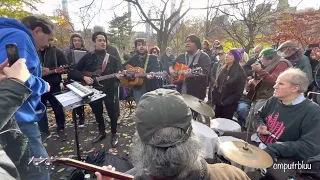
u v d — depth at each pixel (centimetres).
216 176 71
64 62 354
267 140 212
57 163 120
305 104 192
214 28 1184
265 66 323
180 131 65
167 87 353
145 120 66
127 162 231
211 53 696
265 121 228
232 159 164
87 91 209
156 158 63
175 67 416
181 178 65
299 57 372
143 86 388
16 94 93
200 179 67
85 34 1039
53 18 446
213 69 491
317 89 369
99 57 334
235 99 306
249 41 990
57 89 343
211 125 266
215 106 338
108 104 331
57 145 336
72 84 256
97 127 410
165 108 66
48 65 337
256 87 189
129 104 518
